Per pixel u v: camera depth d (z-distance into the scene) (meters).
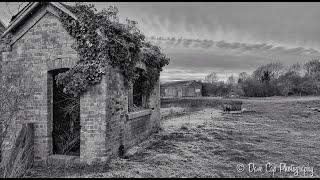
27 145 9.61
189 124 20.47
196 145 13.03
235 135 16.02
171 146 12.68
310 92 64.00
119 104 10.64
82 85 9.47
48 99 10.23
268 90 65.25
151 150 11.85
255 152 11.88
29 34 10.36
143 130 13.76
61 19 9.89
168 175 8.62
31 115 10.25
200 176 8.57
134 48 10.81
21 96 10.29
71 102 10.95
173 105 42.28
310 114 27.75
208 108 37.72
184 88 85.56
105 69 9.46
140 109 13.93
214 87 81.88
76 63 9.79
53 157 10.01
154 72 14.77
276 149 12.50
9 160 9.10
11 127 10.32
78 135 11.03
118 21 10.22
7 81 10.52
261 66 99.44
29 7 9.96
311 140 14.73
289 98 54.41
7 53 10.56
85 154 9.61
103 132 9.46
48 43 10.16
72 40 9.91
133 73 11.37
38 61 10.25
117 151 10.48
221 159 10.66
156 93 16.25
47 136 10.13
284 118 24.89
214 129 18.19
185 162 10.13
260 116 26.69
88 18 9.55
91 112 9.56
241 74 104.69
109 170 9.02
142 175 8.57
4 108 10.17
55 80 10.88
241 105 39.41
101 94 9.49
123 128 10.98
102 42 9.45
